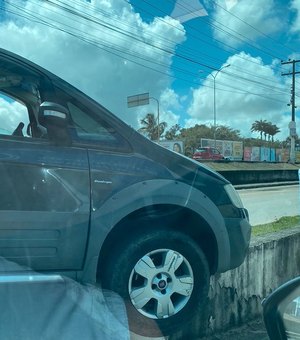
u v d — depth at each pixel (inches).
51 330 83.4
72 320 87.7
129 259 126.4
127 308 125.6
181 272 135.8
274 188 884.0
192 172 139.5
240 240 147.0
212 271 144.9
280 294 101.7
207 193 140.6
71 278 110.8
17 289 92.8
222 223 141.5
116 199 123.4
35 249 113.3
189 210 135.3
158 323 130.5
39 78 129.6
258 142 1642.5
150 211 130.8
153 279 130.5
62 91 130.0
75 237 118.0
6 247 110.5
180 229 138.0
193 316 137.0
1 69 127.3
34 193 114.4
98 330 88.4
